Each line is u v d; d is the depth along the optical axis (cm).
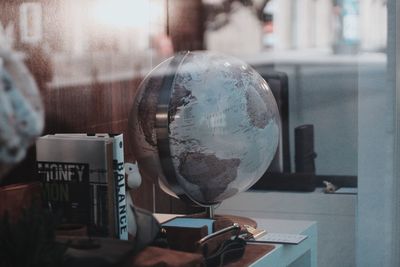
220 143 196
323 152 256
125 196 186
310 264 236
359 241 258
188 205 210
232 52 254
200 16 250
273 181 248
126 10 229
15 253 147
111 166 182
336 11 259
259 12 255
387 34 260
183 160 196
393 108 261
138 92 204
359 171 258
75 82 209
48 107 199
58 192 182
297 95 257
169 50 242
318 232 250
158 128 196
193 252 188
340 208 252
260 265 198
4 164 133
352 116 258
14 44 188
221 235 195
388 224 260
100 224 180
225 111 195
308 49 257
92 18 216
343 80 258
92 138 182
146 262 165
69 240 152
